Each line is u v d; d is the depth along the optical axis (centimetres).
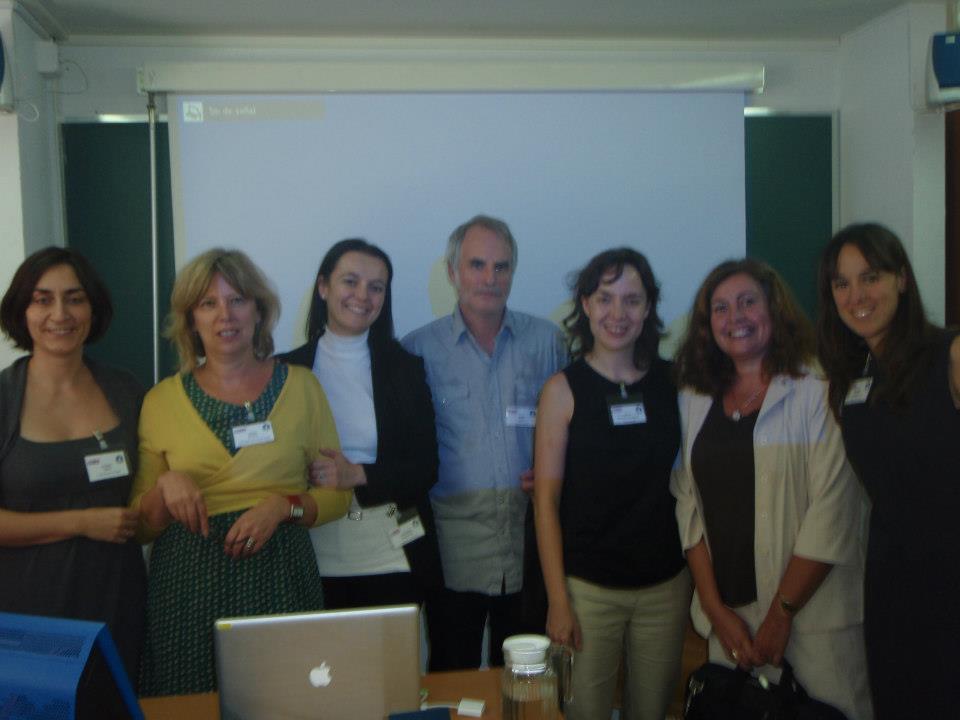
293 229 311
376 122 313
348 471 247
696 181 328
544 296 320
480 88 315
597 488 238
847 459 221
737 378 233
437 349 297
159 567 218
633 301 246
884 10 316
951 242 321
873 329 208
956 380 198
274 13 298
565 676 220
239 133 308
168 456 223
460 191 317
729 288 230
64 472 212
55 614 209
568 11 305
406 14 303
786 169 344
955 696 198
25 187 287
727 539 229
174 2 285
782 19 322
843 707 222
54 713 101
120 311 314
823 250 224
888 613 208
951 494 196
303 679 140
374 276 284
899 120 319
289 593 221
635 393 243
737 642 224
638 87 321
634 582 238
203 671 212
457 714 156
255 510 215
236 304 228
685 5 303
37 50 296
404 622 142
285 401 232
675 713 293
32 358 221
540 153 320
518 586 281
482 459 287
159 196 313
